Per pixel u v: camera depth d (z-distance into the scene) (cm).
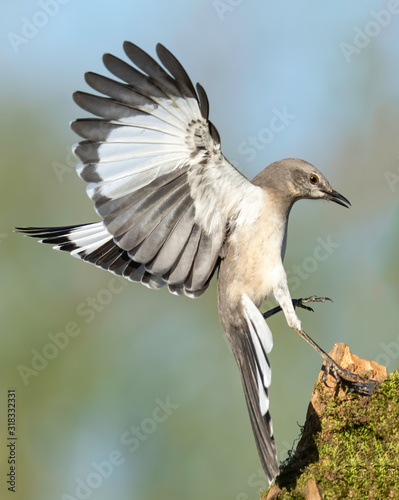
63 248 984
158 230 877
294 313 888
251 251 893
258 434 814
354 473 757
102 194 838
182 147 830
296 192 948
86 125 810
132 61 778
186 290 918
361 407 786
